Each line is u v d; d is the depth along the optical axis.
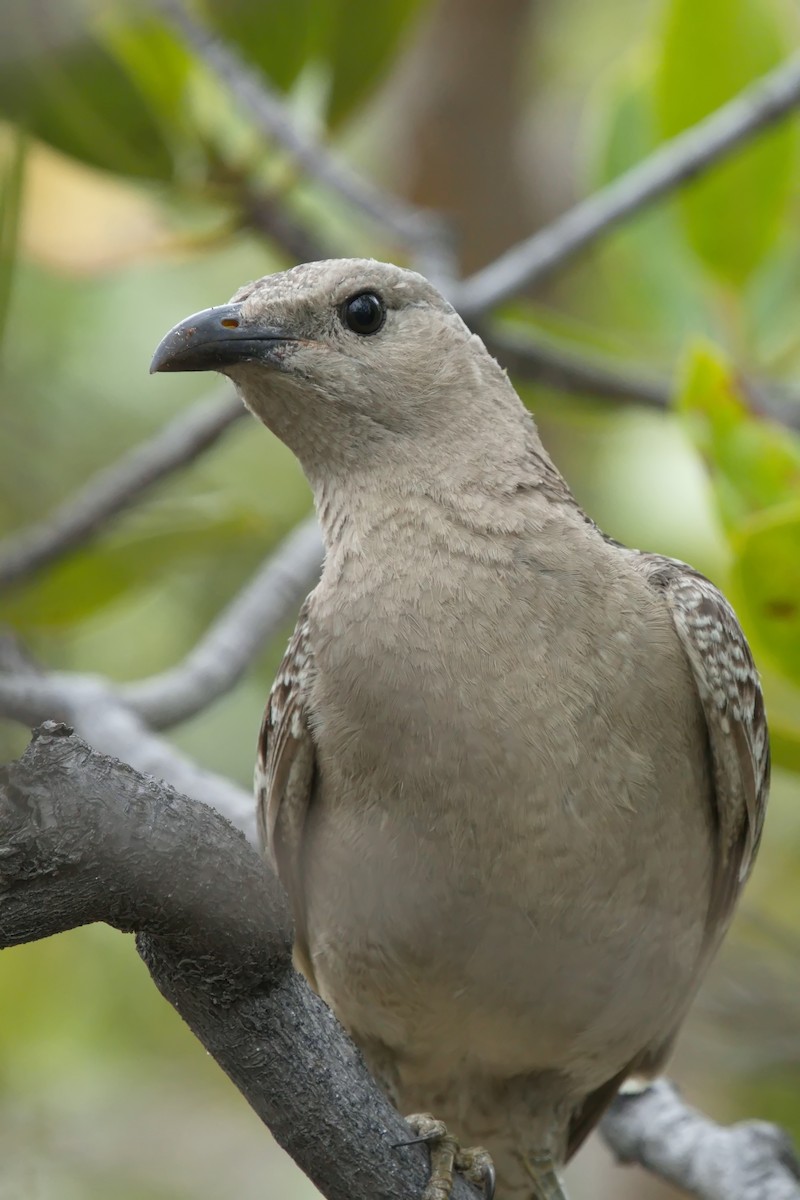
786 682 9.14
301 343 8.33
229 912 5.59
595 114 15.27
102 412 14.80
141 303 15.29
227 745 14.70
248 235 11.84
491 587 7.76
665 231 12.98
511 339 12.45
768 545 8.71
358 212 12.25
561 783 7.59
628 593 8.00
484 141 16.11
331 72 11.90
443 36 16.08
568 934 7.86
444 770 7.62
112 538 11.37
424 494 8.08
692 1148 8.77
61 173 11.62
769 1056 10.96
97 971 13.70
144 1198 12.60
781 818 13.89
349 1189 6.45
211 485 15.25
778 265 13.02
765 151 12.44
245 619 10.62
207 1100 13.41
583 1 18.19
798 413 12.61
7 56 4.39
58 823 5.21
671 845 7.94
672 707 7.89
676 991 8.48
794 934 12.20
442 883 7.80
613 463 14.98
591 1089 8.92
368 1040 8.76
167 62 11.30
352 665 7.82
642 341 13.26
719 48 12.64
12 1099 12.14
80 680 10.31
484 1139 9.03
